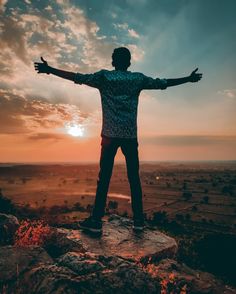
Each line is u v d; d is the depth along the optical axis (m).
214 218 110.00
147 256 3.29
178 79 3.58
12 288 2.36
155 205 143.75
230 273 10.28
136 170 3.66
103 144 3.44
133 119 3.44
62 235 3.64
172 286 3.09
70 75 3.30
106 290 2.21
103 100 3.43
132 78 3.41
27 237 3.95
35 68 3.23
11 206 39.94
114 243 3.43
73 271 2.42
